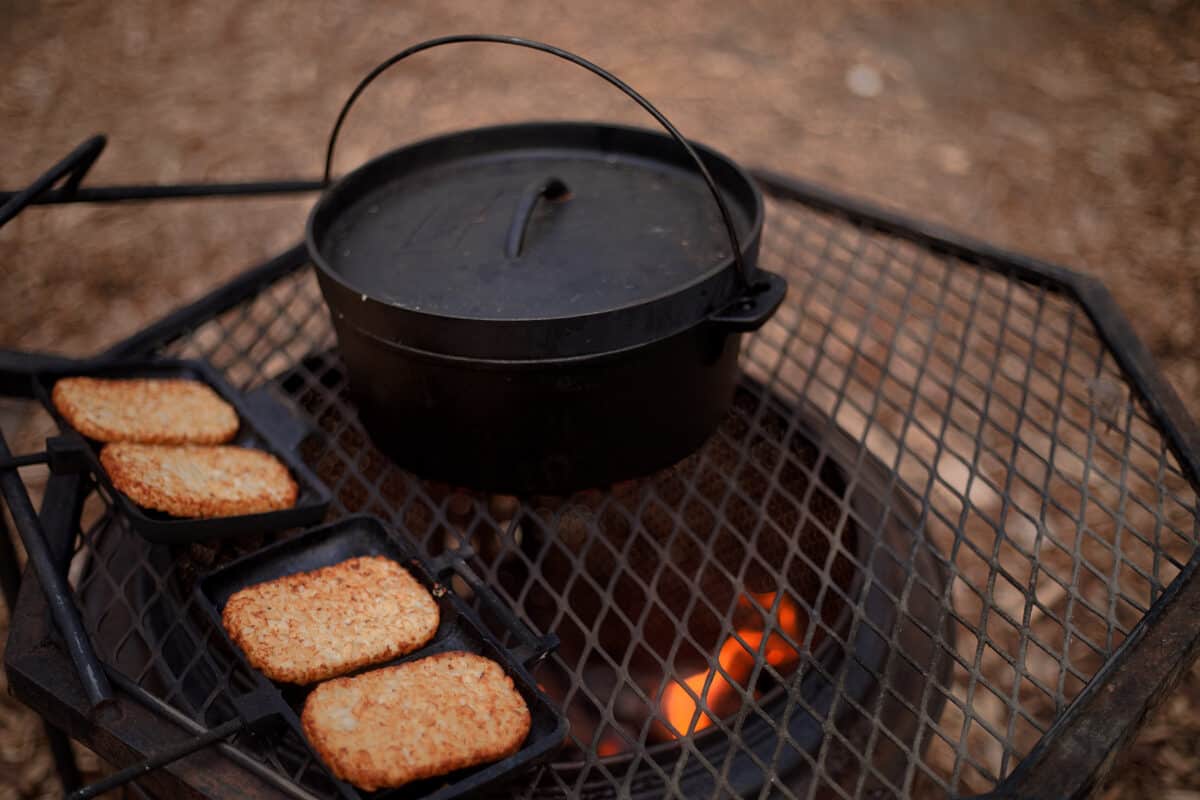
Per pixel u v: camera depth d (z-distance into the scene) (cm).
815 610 110
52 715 96
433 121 346
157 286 279
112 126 340
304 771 95
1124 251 290
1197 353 256
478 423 107
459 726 91
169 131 338
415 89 362
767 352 248
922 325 260
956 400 239
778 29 398
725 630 107
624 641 142
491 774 87
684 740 96
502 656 100
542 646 101
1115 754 88
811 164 328
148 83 362
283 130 341
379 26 396
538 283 107
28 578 106
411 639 102
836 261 166
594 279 108
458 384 104
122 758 92
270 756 93
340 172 320
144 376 133
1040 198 312
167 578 117
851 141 339
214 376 135
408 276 110
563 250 112
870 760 94
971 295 270
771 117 351
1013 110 353
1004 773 91
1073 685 183
